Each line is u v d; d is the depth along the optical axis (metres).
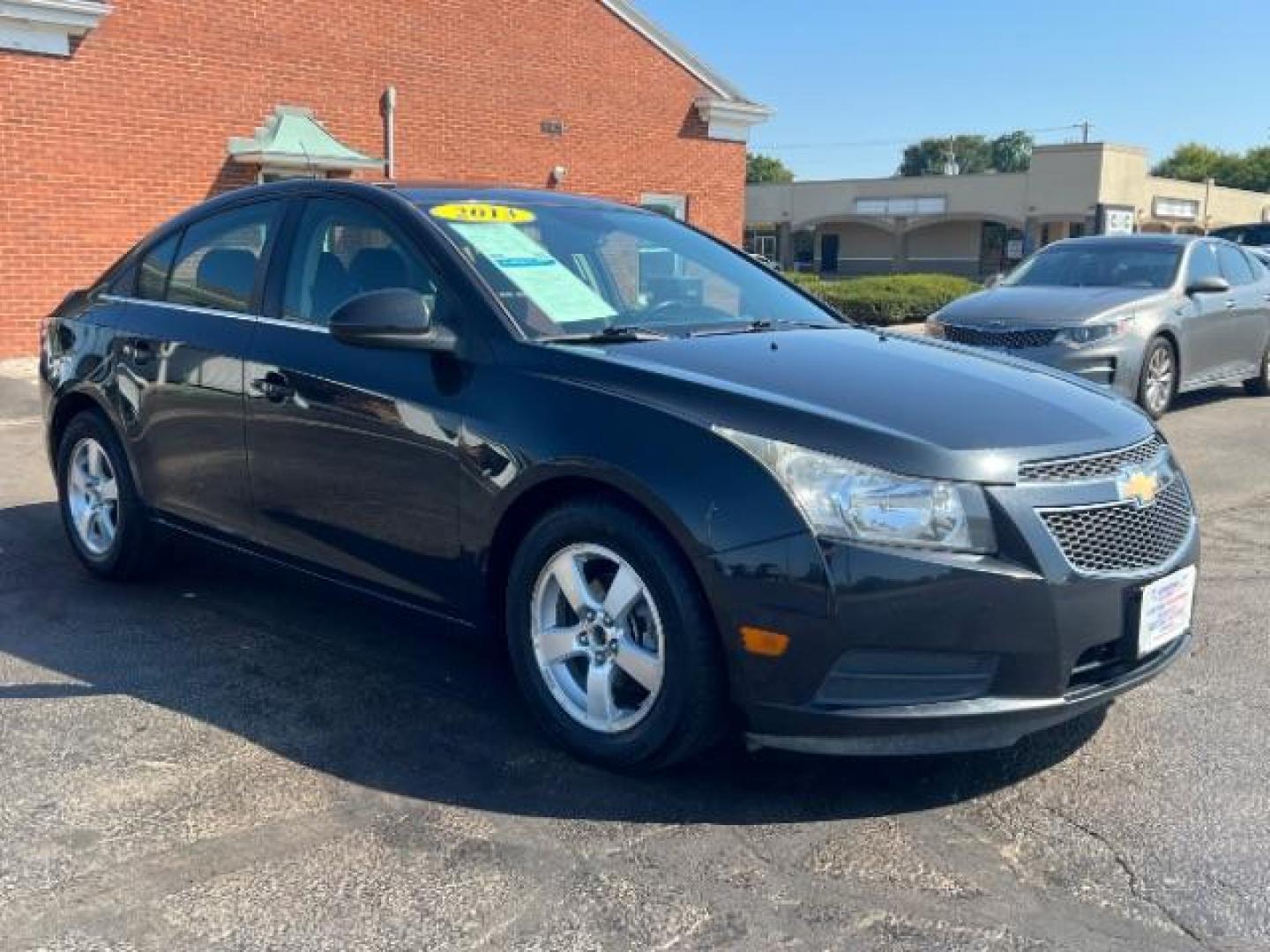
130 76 13.81
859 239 62.50
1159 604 3.47
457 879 2.99
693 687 3.29
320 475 4.19
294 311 4.45
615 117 19.31
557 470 3.47
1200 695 4.24
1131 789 3.52
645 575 3.34
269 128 15.12
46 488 7.32
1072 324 9.58
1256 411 11.20
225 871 3.02
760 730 3.25
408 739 3.81
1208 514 7.09
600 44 18.91
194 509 4.79
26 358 13.30
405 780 3.52
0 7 12.55
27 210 13.16
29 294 13.29
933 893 2.95
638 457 3.32
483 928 2.79
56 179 13.35
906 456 3.16
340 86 15.88
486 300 3.90
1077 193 48.47
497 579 3.80
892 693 3.16
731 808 3.37
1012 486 3.20
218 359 4.57
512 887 2.96
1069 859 3.12
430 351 3.83
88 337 5.31
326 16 15.59
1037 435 3.36
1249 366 11.77
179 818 3.28
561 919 2.83
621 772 3.54
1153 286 10.50
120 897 2.89
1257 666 4.54
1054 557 3.20
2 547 6.00
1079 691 3.30
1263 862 3.11
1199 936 2.78
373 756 3.68
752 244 66.56
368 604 4.21
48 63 13.13
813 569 3.10
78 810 3.32
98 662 4.45
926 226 56.81
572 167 18.86
